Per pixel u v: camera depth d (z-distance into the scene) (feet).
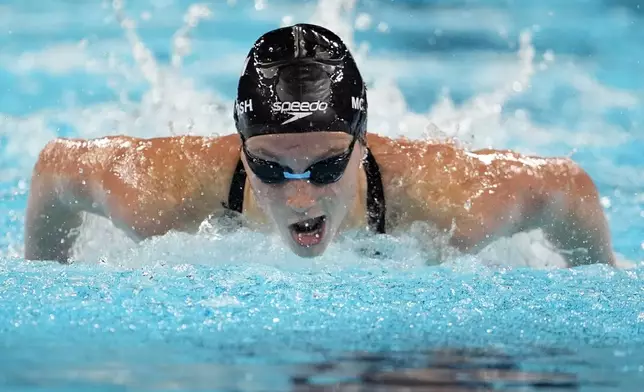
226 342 23.41
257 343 23.35
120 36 100.99
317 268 34.71
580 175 41.45
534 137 69.46
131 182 38.55
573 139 69.26
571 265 41.60
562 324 26.63
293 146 30.89
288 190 31.55
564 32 105.81
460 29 107.34
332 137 31.09
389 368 20.99
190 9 114.11
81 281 31.35
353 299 29.04
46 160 41.50
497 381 20.26
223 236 36.91
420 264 36.22
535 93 83.05
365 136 34.99
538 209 39.60
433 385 19.65
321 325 25.58
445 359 22.09
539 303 29.40
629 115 75.92
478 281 32.94
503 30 106.93
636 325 26.61
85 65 88.63
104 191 38.96
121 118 69.05
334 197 32.17
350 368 20.89
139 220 37.88
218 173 37.37
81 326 25.13
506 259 40.60
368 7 117.39
